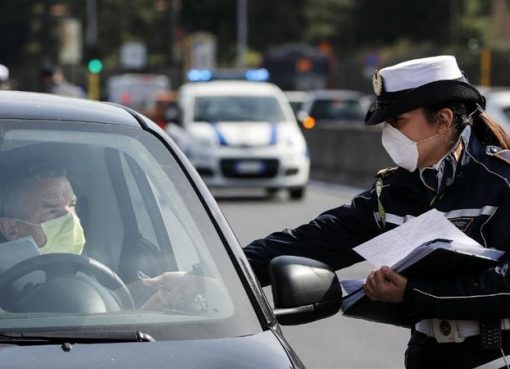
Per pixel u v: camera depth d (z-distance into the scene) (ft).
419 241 29.40
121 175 29.22
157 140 30.30
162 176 29.32
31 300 26.53
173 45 467.93
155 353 24.97
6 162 28.71
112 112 30.86
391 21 552.00
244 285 27.63
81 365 24.18
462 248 28.84
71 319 26.18
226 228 28.91
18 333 25.36
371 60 362.94
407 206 30.53
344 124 237.45
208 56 362.94
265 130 142.51
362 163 167.12
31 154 28.86
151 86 344.08
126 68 526.98
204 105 146.61
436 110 29.84
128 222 28.94
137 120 30.83
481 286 28.81
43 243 28.19
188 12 623.36
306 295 27.73
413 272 29.07
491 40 523.29
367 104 258.78
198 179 29.78
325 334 64.75
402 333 65.26
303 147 143.54
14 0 606.55
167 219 28.71
